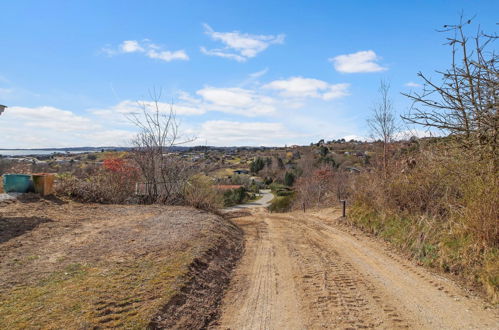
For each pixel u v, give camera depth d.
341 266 7.70
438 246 7.77
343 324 4.70
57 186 14.02
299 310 5.19
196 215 12.08
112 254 6.86
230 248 9.10
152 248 7.42
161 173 15.61
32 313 4.15
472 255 6.70
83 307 4.36
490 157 7.84
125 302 4.64
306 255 8.84
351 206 15.98
